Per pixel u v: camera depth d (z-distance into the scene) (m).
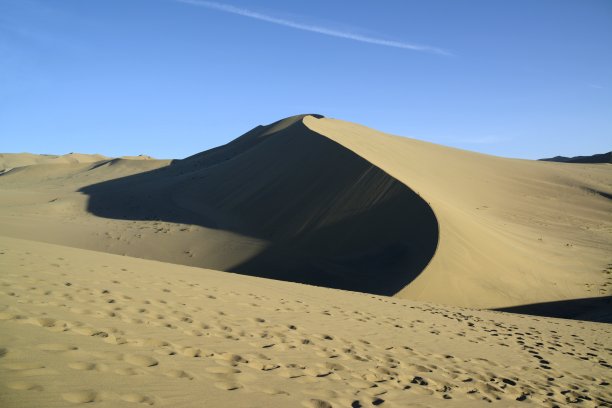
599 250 28.89
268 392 4.07
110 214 40.12
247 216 33.19
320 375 4.89
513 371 6.61
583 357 8.45
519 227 31.38
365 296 12.77
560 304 19.08
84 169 96.81
